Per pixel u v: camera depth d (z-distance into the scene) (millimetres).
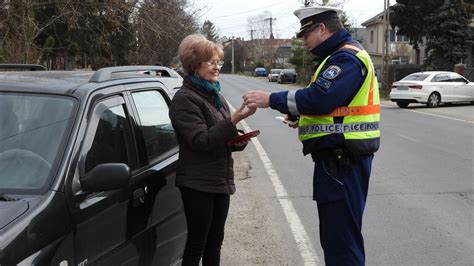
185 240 4238
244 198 7281
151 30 15062
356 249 3420
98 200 2908
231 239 5586
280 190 7766
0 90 3180
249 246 5387
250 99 3393
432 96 22656
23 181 2719
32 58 11352
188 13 18797
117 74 3875
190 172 3625
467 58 38500
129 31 15641
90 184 2787
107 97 3387
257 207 6824
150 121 3930
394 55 60781
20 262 2307
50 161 2797
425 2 42781
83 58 22531
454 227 5977
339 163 3328
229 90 38812
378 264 4898
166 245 3840
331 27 3383
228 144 3711
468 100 23297
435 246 5379
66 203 2662
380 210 6629
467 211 6602
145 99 3996
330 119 3299
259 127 15852
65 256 2580
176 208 4020
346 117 3289
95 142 3078
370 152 3385
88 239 2789
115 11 14055
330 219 3398
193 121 3551
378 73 41688
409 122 16844
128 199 3238
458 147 11648
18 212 2469
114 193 3082
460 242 5500
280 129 15352
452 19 36156
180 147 3717
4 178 2746
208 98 3725
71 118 2998
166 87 4516
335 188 3346
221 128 3477
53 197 2615
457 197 7266
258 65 93812
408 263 4926
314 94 3201
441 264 4910
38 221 2469
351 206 3363
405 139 12945
